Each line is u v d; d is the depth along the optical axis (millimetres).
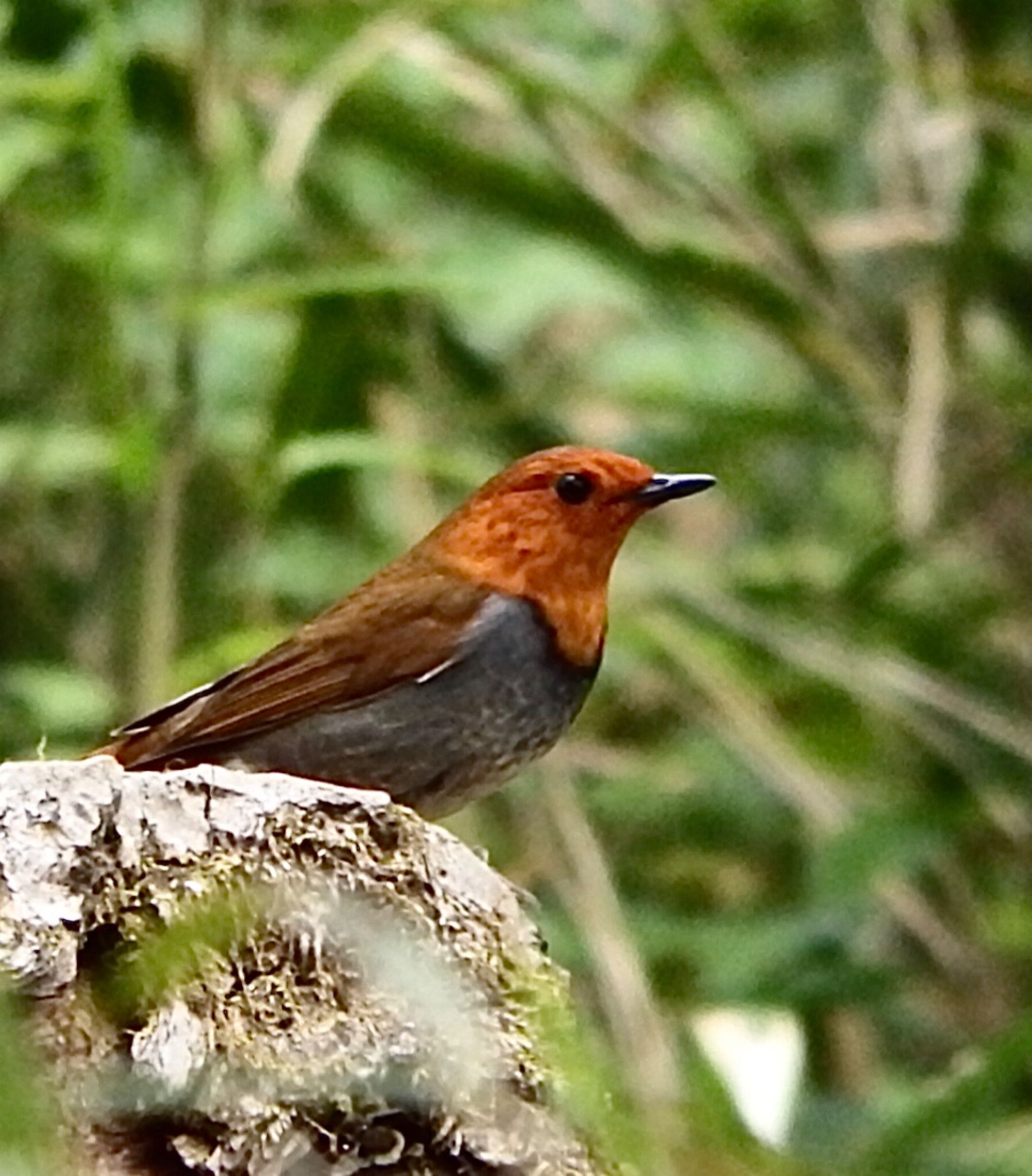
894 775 12203
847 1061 11422
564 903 10898
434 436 12195
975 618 11625
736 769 12602
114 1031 4922
